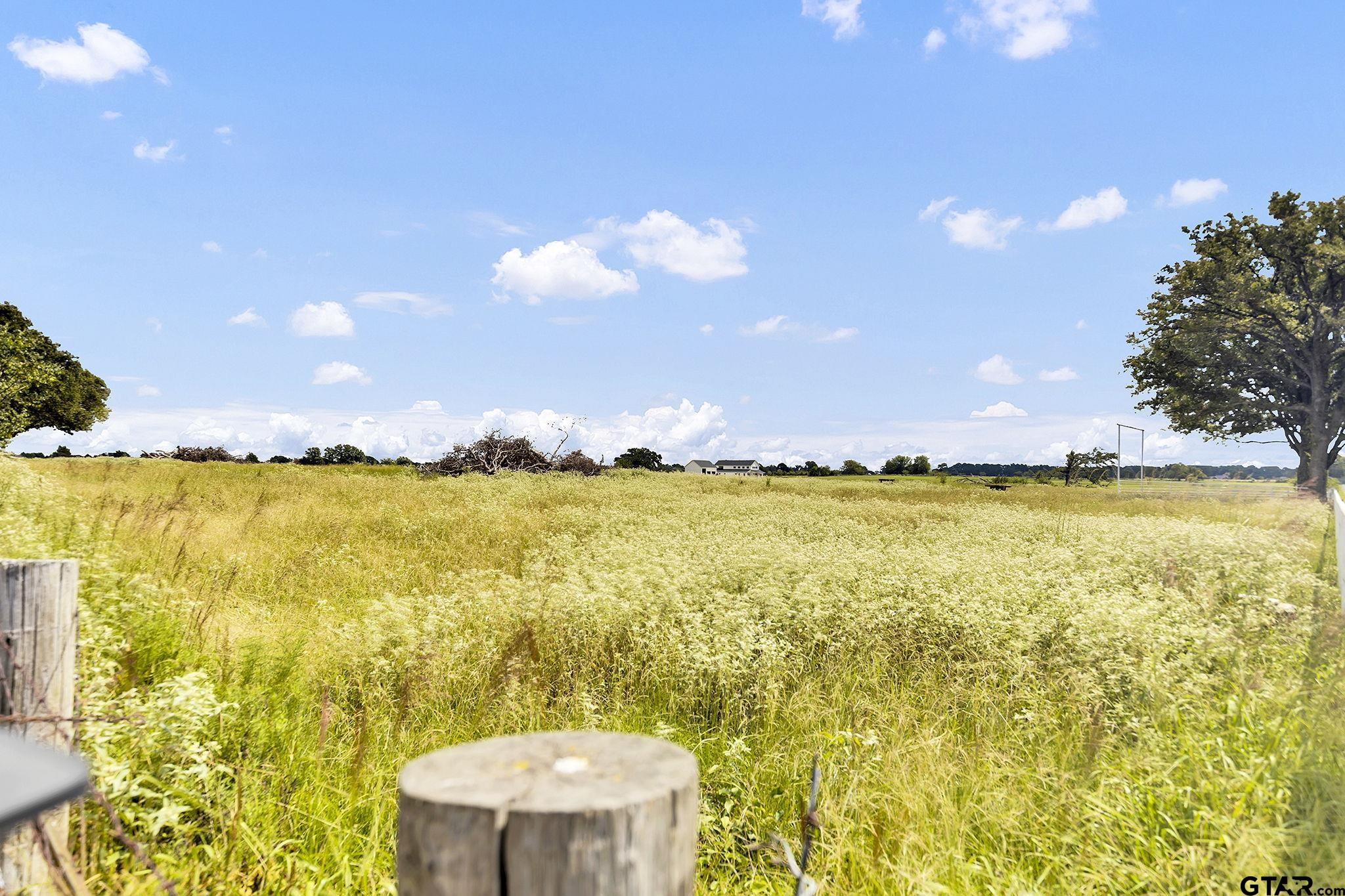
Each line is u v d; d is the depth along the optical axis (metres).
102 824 2.96
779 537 13.29
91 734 3.08
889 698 4.96
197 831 3.27
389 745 4.21
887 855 3.18
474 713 4.85
